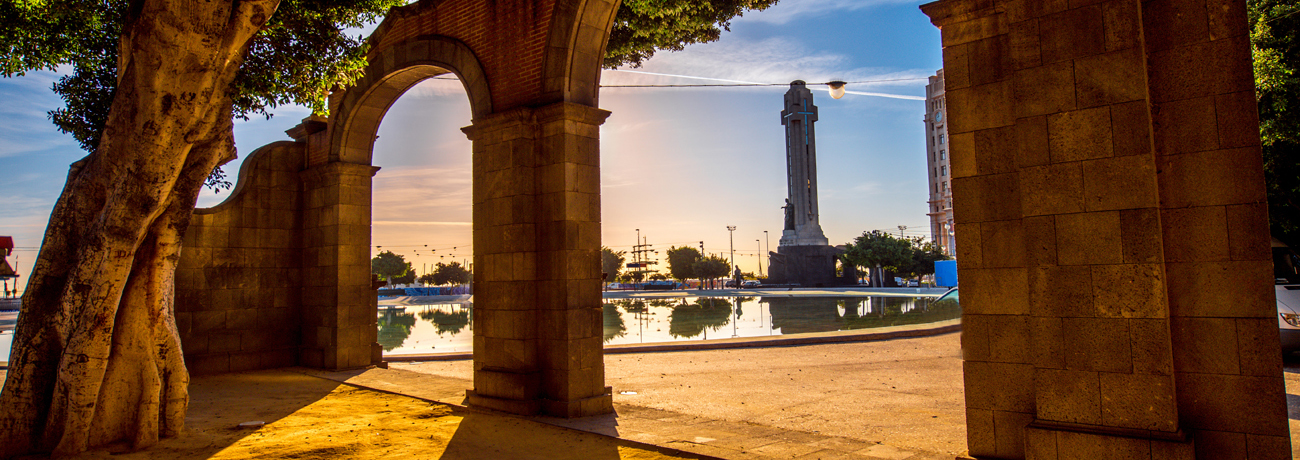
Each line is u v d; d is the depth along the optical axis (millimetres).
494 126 8375
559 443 6383
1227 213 4191
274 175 12547
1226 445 4152
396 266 91188
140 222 5977
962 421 7117
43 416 6086
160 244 6566
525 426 7117
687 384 9820
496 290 8297
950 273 18047
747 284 65500
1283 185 11953
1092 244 4414
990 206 5094
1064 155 4539
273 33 8180
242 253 12000
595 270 7992
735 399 8594
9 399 6020
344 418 7672
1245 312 4121
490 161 8484
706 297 45969
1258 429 4059
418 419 7578
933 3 5359
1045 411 4566
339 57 8828
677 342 14430
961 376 10008
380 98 11492
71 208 6297
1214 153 4242
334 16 8695
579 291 7762
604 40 8242
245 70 7828
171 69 5715
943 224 73812
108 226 5824
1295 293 10664
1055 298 4555
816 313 26438
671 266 84500
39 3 7258
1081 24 4516
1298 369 9617
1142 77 4285
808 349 13664
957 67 5297
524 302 7922
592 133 8094
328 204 12078
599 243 8086
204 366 11266
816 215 61594
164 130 5844
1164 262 4309
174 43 5633
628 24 13047
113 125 5961
